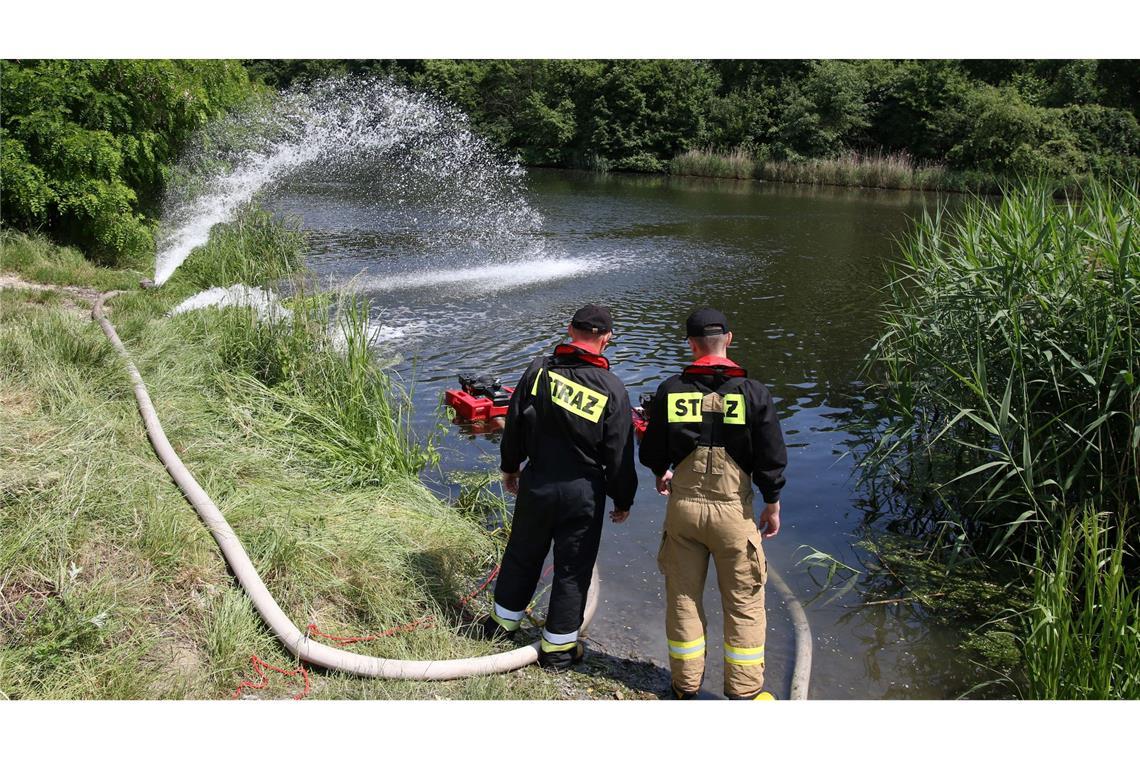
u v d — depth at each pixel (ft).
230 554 12.04
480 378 21.84
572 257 45.32
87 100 34.88
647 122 117.91
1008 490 15.98
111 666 9.96
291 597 11.80
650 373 25.05
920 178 94.84
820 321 31.73
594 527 11.53
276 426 17.24
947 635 13.15
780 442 10.83
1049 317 15.75
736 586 11.00
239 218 37.96
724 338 11.27
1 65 33.30
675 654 11.02
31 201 31.65
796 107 108.68
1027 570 15.05
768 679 11.91
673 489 11.25
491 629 12.16
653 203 74.08
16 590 10.62
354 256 43.65
